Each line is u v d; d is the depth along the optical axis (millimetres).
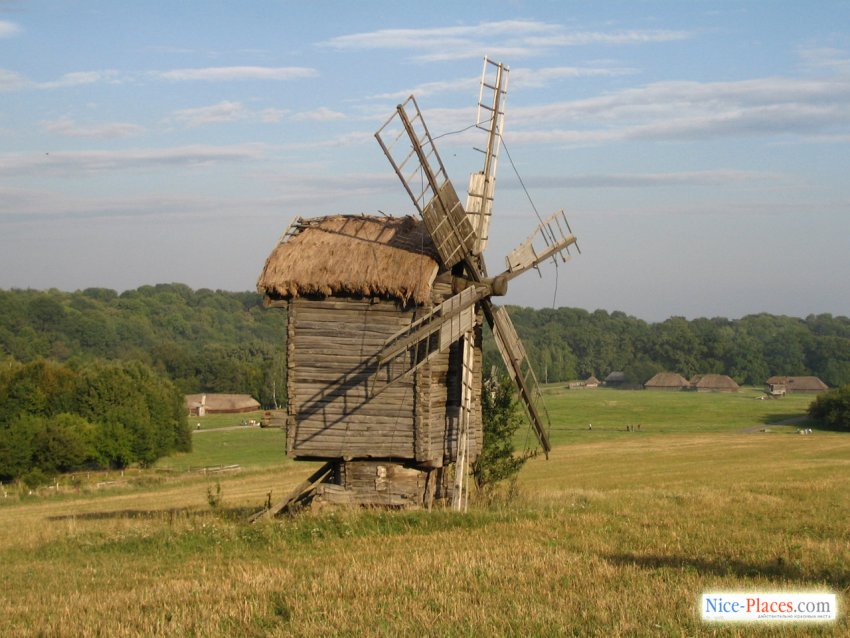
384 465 27438
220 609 15422
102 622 15078
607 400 187250
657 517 26000
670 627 13391
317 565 19469
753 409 159875
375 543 22109
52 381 96188
